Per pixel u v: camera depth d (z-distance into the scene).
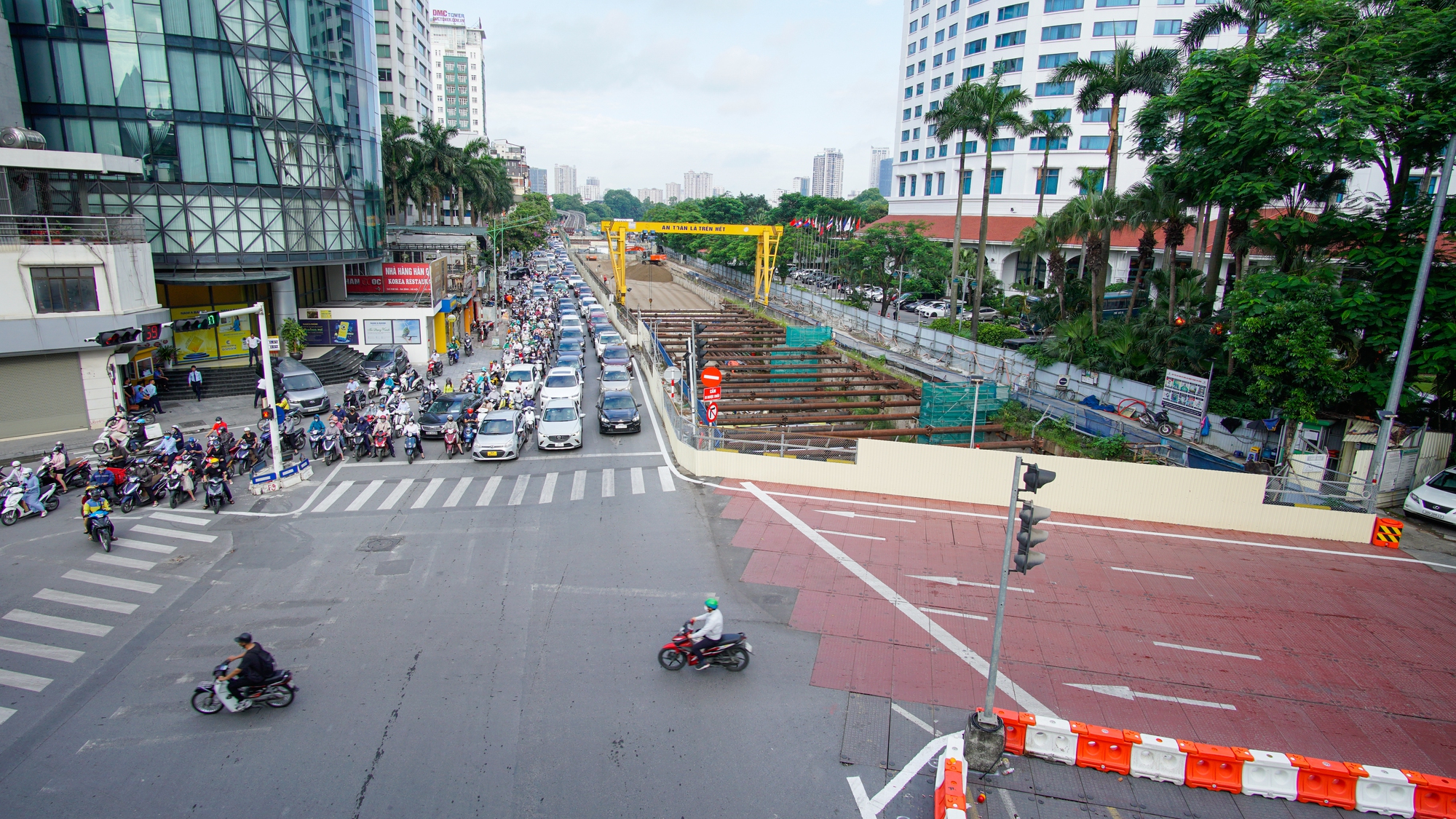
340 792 9.80
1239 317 22.58
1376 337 20.14
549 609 14.68
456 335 45.81
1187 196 27.95
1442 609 15.44
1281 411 22.78
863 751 10.79
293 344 35.12
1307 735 11.46
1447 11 20.02
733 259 87.12
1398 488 20.92
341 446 24.61
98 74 31.06
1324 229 22.33
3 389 24.78
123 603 14.70
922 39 79.25
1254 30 30.77
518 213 110.75
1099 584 16.25
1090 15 61.56
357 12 39.28
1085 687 12.51
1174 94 26.44
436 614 14.39
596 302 64.00
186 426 26.94
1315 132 21.34
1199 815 9.73
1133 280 57.91
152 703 11.59
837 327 51.44
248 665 11.13
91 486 17.31
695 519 19.48
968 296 57.56
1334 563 17.53
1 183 24.80
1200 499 19.73
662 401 30.14
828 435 26.16
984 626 14.37
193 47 32.41
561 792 9.88
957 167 73.25
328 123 37.44
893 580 16.20
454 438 24.91
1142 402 27.56
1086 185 39.97
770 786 10.08
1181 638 14.12
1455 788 9.62
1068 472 20.50
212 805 9.53
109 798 9.61
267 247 35.19
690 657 12.51
